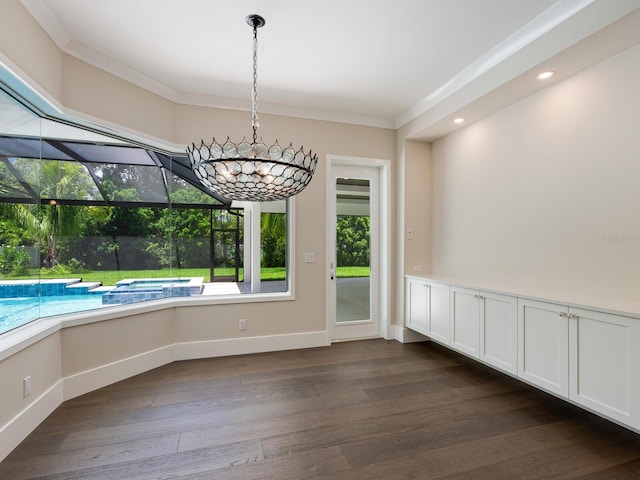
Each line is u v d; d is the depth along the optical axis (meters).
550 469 1.66
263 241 3.60
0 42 1.71
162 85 3.00
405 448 1.83
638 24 1.75
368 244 3.99
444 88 3.07
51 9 2.02
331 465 1.69
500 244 2.95
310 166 1.80
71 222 2.62
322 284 3.66
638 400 1.63
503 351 2.45
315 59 2.61
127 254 2.98
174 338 3.21
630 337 1.67
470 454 1.78
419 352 3.46
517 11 2.05
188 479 1.58
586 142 2.24
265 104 3.40
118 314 2.69
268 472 1.64
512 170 2.82
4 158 2.10
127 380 2.72
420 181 3.87
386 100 3.38
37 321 2.32
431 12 2.05
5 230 2.10
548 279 2.50
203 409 2.25
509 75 2.40
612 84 2.08
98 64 2.53
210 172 1.63
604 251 2.13
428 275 3.70
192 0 1.95
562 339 2.01
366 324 3.96
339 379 2.76
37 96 2.10
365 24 2.18
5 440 1.75
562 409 2.27
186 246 3.35
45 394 2.14
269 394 2.48
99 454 1.77
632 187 1.99
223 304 3.34
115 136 2.83
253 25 2.16
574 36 1.94
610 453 1.79
